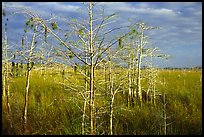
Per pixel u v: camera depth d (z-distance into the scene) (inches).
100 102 331.9
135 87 500.7
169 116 388.2
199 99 503.8
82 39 278.1
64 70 293.7
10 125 375.6
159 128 384.5
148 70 527.2
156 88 584.1
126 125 386.0
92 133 293.1
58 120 384.8
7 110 394.9
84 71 292.7
